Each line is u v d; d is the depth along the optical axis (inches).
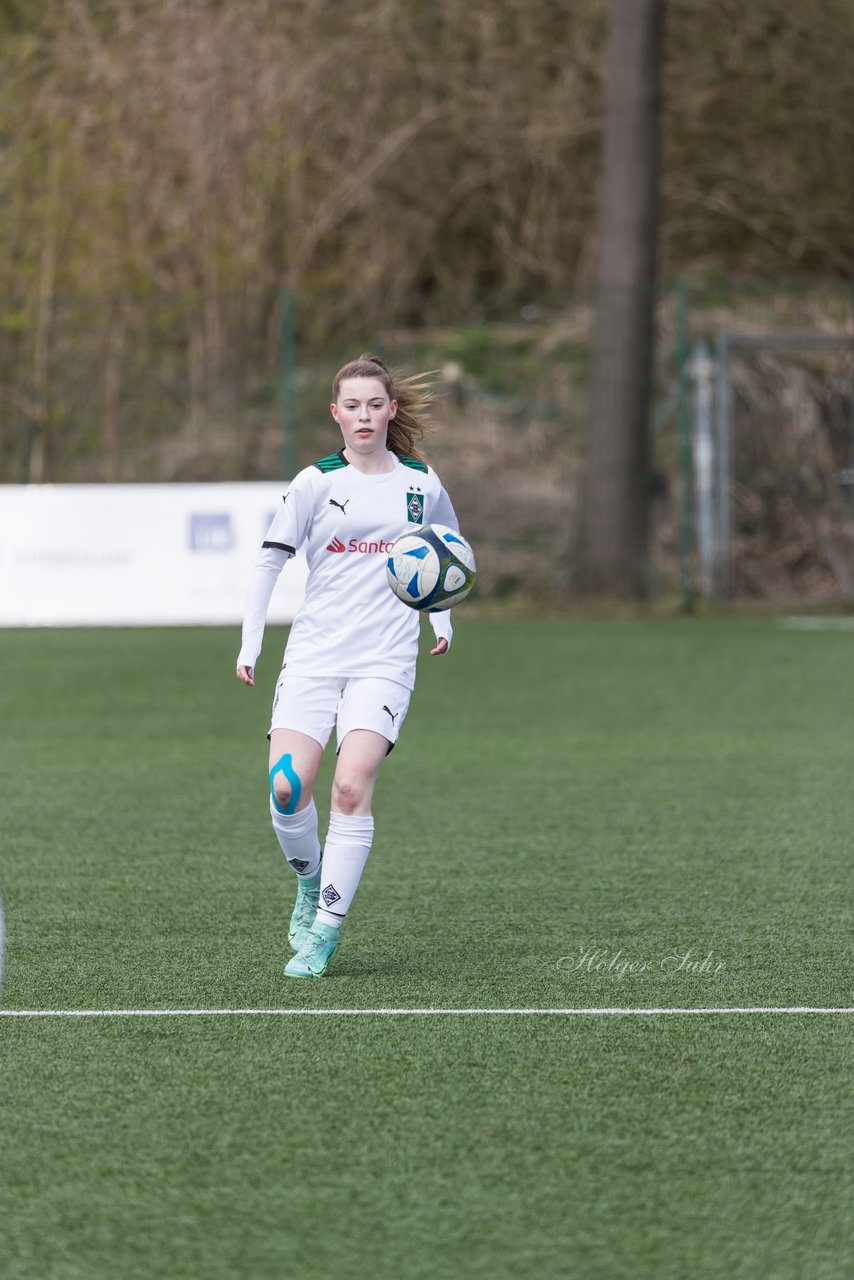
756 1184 504.7
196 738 1534.2
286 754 739.4
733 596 3093.0
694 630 2615.7
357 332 3629.4
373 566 748.6
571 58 3828.7
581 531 2950.3
